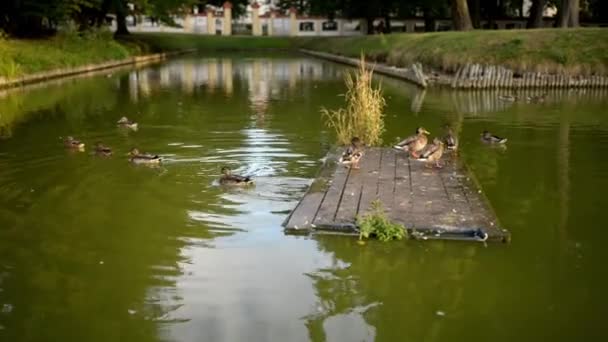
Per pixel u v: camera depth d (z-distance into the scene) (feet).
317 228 28.02
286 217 30.25
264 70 127.44
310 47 203.72
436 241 26.99
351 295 22.48
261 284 23.34
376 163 39.22
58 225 29.53
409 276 23.99
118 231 28.63
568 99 77.41
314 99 77.36
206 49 217.15
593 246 26.78
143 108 69.05
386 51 128.47
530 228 28.94
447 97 80.02
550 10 222.48
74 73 113.91
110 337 19.86
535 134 52.13
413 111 66.64
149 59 161.27
